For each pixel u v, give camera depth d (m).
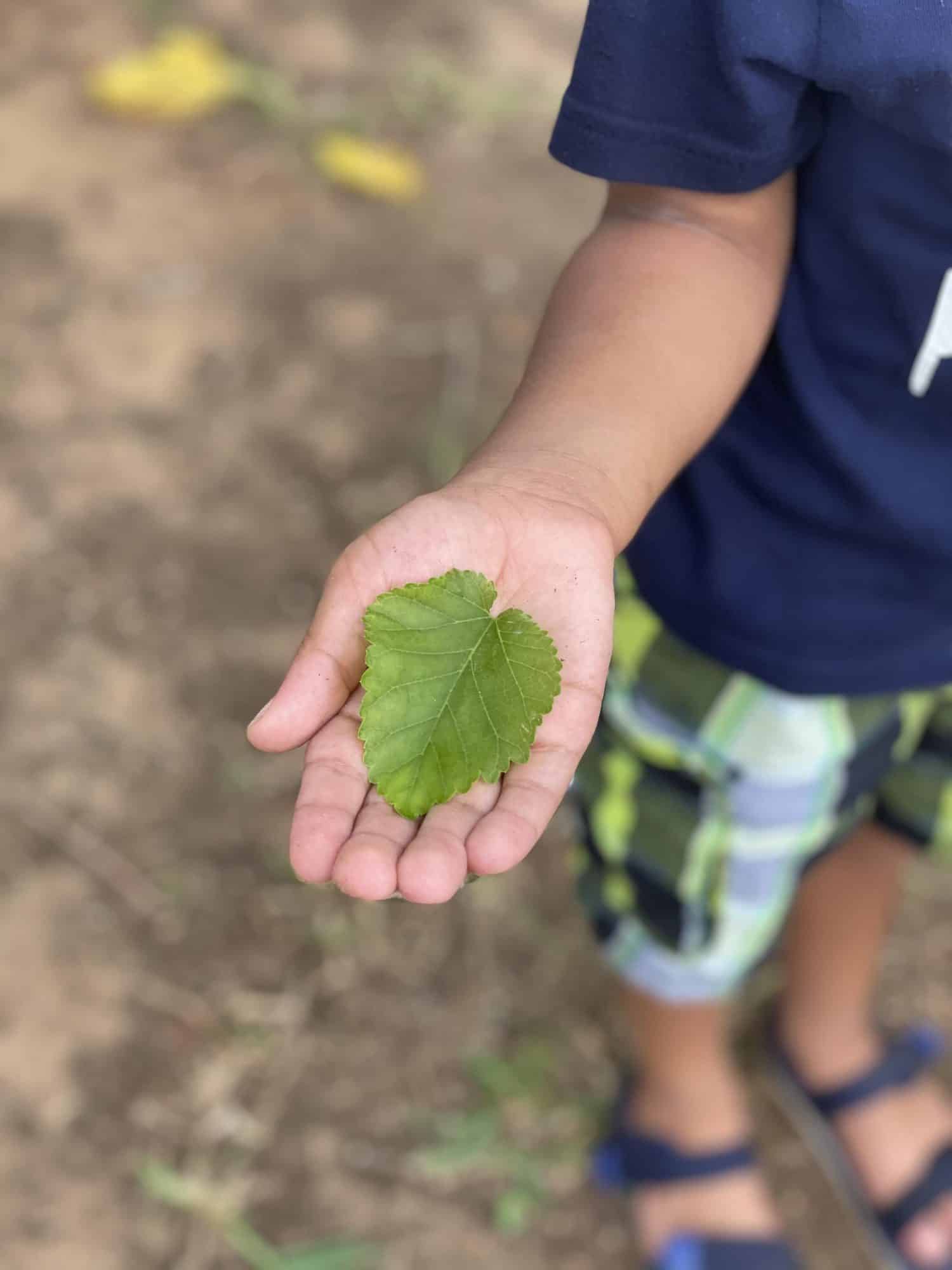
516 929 0.64
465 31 1.24
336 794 0.29
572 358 0.33
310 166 1.04
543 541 0.30
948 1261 0.56
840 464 0.38
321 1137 0.57
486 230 1.02
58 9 1.16
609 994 0.63
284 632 0.74
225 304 0.92
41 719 0.68
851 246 0.35
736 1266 0.54
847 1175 0.58
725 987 0.51
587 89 0.33
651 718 0.45
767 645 0.41
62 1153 0.55
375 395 0.87
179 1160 0.55
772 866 0.47
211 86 1.08
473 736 0.30
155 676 0.71
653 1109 0.56
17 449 0.81
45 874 0.63
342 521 0.80
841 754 0.44
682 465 0.34
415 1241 0.55
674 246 0.35
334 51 1.17
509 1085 0.59
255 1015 0.60
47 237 0.95
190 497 0.80
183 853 0.64
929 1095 0.59
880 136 0.33
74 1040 0.58
